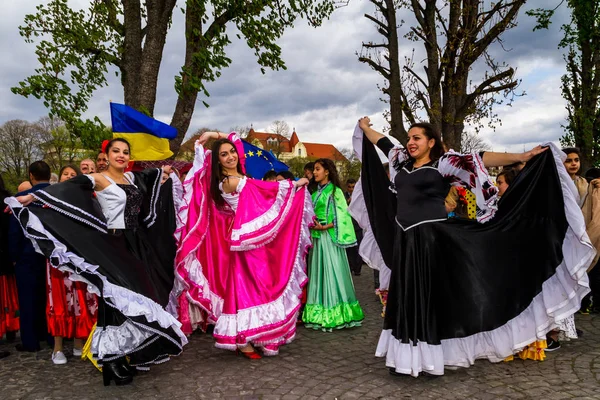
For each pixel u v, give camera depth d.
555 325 3.57
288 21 9.05
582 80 14.91
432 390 3.29
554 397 3.11
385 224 4.01
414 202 3.53
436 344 3.37
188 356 4.25
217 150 4.28
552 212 3.57
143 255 3.83
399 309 3.44
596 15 13.16
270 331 4.05
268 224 4.18
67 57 8.60
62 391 3.47
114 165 3.72
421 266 3.44
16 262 4.45
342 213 5.20
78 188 3.53
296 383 3.48
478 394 3.20
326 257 5.18
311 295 5.20
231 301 4.07
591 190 5.34
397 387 3.36
